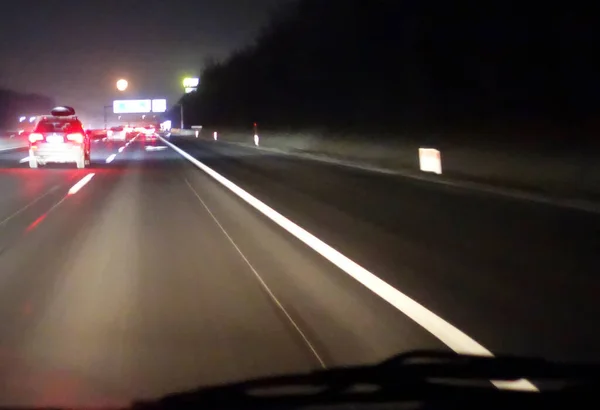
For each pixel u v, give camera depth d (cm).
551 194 1706
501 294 799
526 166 2148
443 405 486
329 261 989
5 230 1262
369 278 878
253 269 938
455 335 645
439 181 2153
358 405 486
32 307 749
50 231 1252
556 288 826
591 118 2477
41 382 535
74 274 908
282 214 1462
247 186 2059
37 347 616
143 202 1678
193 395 506
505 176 2098
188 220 1389
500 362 572
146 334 653
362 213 1472
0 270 931
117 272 920
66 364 574
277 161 3266
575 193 1689
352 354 594
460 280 866
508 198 1692
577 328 669
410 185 2039
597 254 1019
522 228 1256
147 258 1013
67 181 2225
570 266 943
